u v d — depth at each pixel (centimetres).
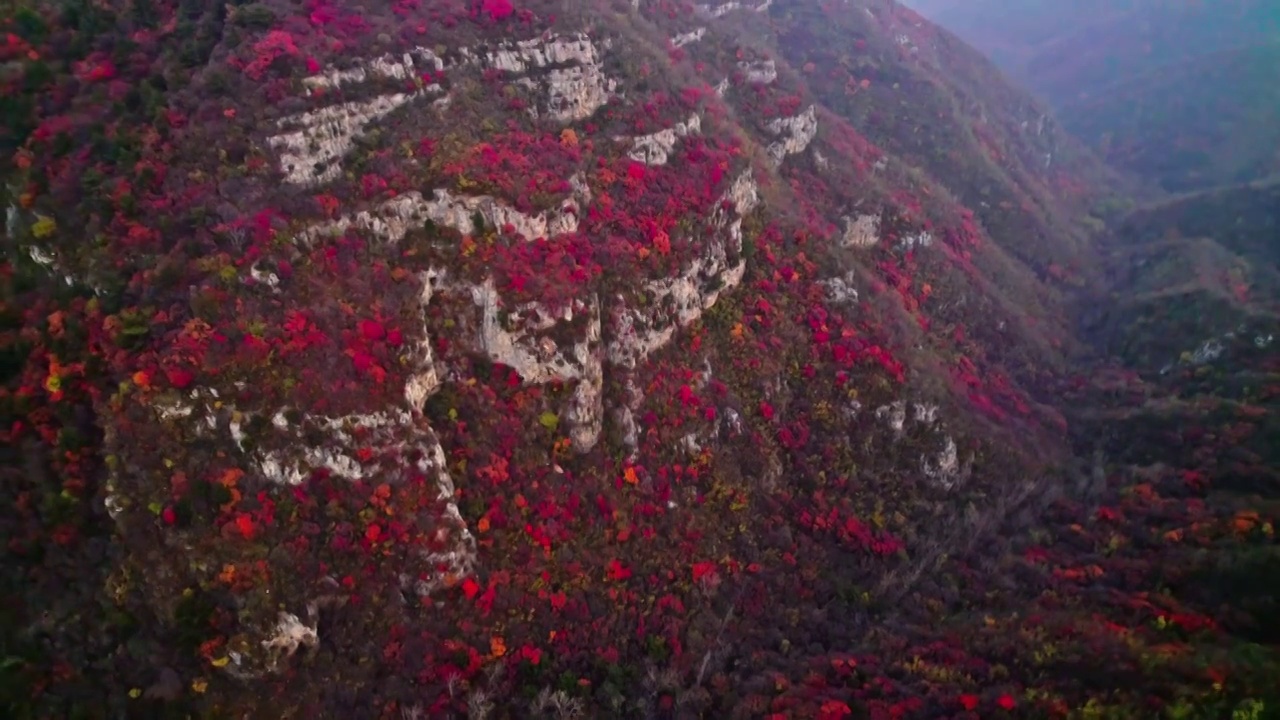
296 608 4809
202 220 5494
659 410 6944
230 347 5047
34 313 5134
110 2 6525
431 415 5925
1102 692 5106
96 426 4884
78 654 4531
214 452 4922
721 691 5678
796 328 8162
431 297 6081
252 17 6538
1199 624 5631
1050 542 7338
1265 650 5100
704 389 7300
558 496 6144
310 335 5238
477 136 6944
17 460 4797
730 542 6744
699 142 8531
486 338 6156
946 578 6912
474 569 5550
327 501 5134
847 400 7862
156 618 4628
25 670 4400
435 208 6188
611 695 5397
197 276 5253
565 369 6262
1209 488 7569
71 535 4675
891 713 5250
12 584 4603
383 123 6656
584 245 6775
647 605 6062
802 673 5809
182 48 6369
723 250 7844
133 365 4934
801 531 7088
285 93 6156
